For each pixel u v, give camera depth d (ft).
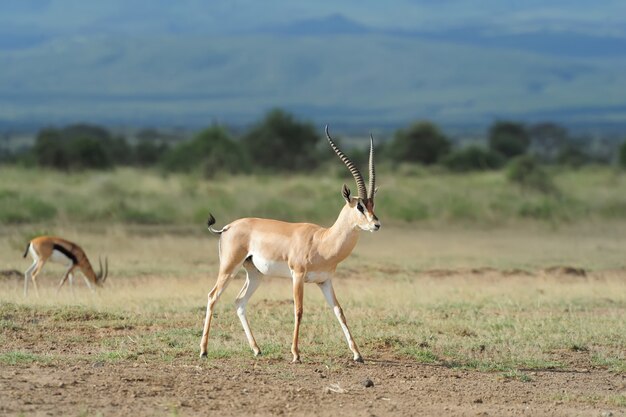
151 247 168.45
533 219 227.20
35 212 200.95
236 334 90.22
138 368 75.15
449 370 79.15
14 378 69.97
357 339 88.02
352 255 165.99
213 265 150.20
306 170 416.87
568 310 109.50
